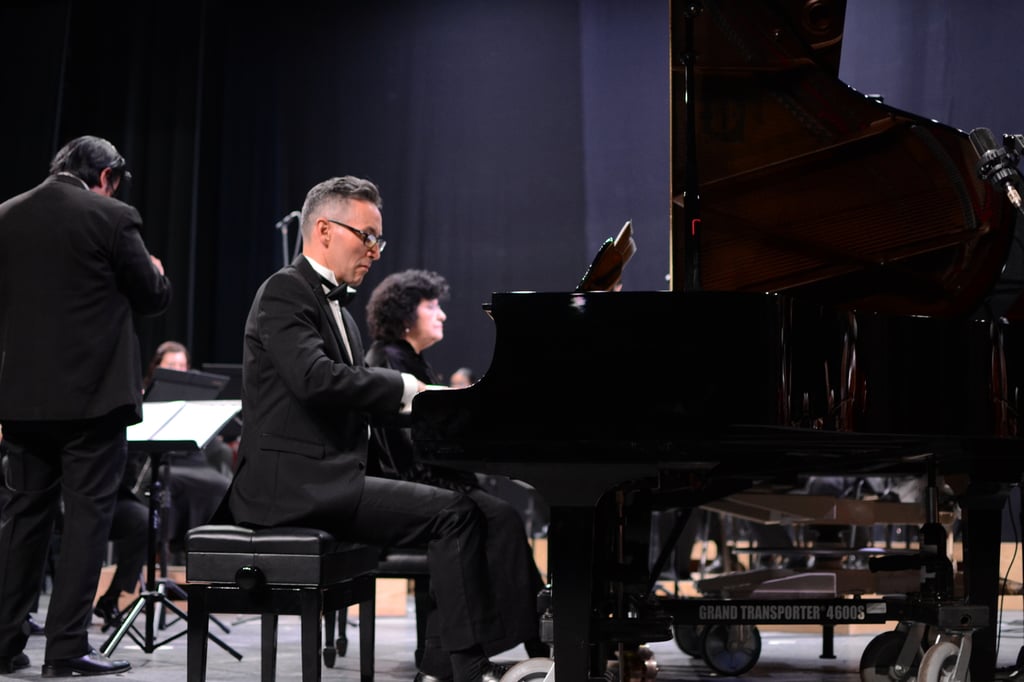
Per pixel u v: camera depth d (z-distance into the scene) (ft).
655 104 26.50
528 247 27.22
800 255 10.75
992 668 9.48
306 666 8.61
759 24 9.53
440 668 10.11
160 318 27.07
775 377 7.72
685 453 7.72
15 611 11.12
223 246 28.14
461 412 7.73
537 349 7.70
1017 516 20.04
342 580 9.15
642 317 7.63
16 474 11.18
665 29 26.50
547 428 7.61
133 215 11.34
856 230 10.67
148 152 27.66
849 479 18.66
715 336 7.62
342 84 28.22
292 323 9.25
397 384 9.11
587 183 26.89
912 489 17.21
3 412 10.84
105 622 15.33
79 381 10.87
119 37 27.96
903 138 10.29
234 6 28.43
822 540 14.73
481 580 9.11
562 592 7.74
